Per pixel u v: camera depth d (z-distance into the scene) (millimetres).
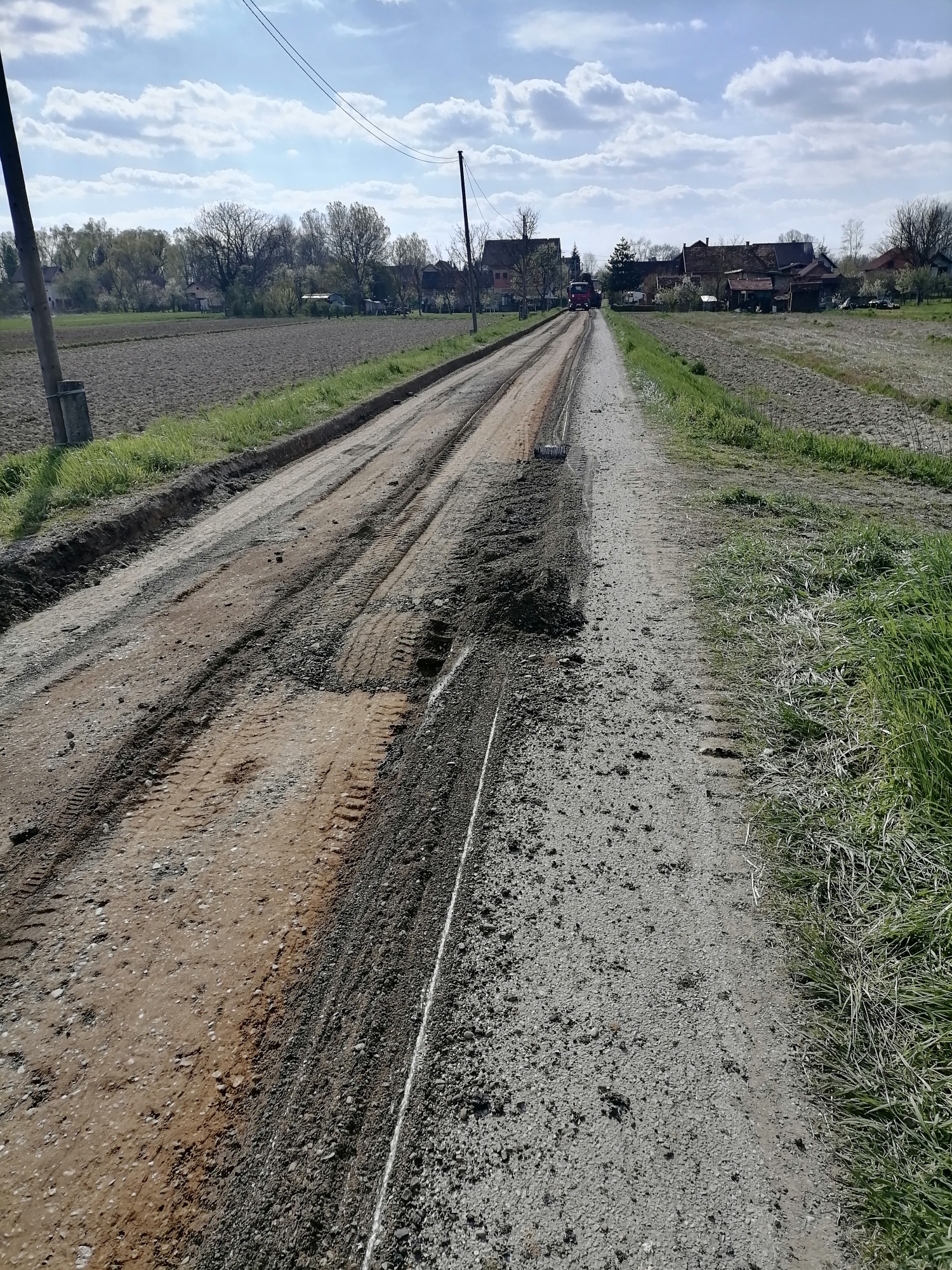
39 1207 2395
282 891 3561
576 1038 2859
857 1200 2352
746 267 90500
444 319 73188
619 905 3441
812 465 11258
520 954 3211
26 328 58469
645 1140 2523
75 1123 2627
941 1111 2500
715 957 3174
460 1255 2250
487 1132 2566
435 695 5137
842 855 3590
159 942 3309
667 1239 2264
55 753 4547
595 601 6418
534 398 17297
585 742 4598
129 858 3779
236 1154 2537
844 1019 2877
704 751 4453
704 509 8742
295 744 4641
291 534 8281
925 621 4621
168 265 116750
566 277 100500
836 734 4336
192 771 4418
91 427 11688
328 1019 2967
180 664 5551
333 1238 2316
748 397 19219
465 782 4277
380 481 10367
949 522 8445
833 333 43031
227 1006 3023
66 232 121938
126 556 7703
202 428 12305
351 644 5801
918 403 18516
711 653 5477
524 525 8477
